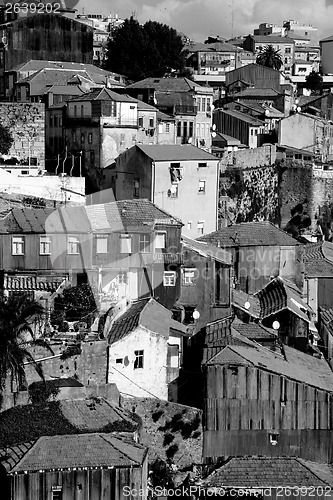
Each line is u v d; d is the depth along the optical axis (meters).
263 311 94.12
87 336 80.38
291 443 78.38
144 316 83.06
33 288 85.38
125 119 127.31
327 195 144.88
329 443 78.44
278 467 76.00
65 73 148.12
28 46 155.00
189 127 139.62
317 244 115.88
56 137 132.62
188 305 90.69
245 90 178.62
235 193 137.12
